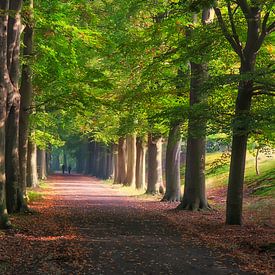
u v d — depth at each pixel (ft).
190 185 75.51
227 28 58.44
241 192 56.54
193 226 56.34
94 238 45.78
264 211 72.69
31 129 104.53
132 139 150.30
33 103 87.81
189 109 54.44
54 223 56.29
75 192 127.75
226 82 49.42
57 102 71.26
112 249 39.96
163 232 51.47
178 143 95.55
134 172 150.92
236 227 54.39
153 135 112.16
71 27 67.62
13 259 34.60
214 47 59.88
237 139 55.88
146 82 71.61
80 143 255.09
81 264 33.78
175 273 32.09
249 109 53.72
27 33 68.39
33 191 110.32
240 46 56.03
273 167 127.44
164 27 67.72
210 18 73.41
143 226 56.18
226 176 134.00
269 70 48.96
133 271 32.32
